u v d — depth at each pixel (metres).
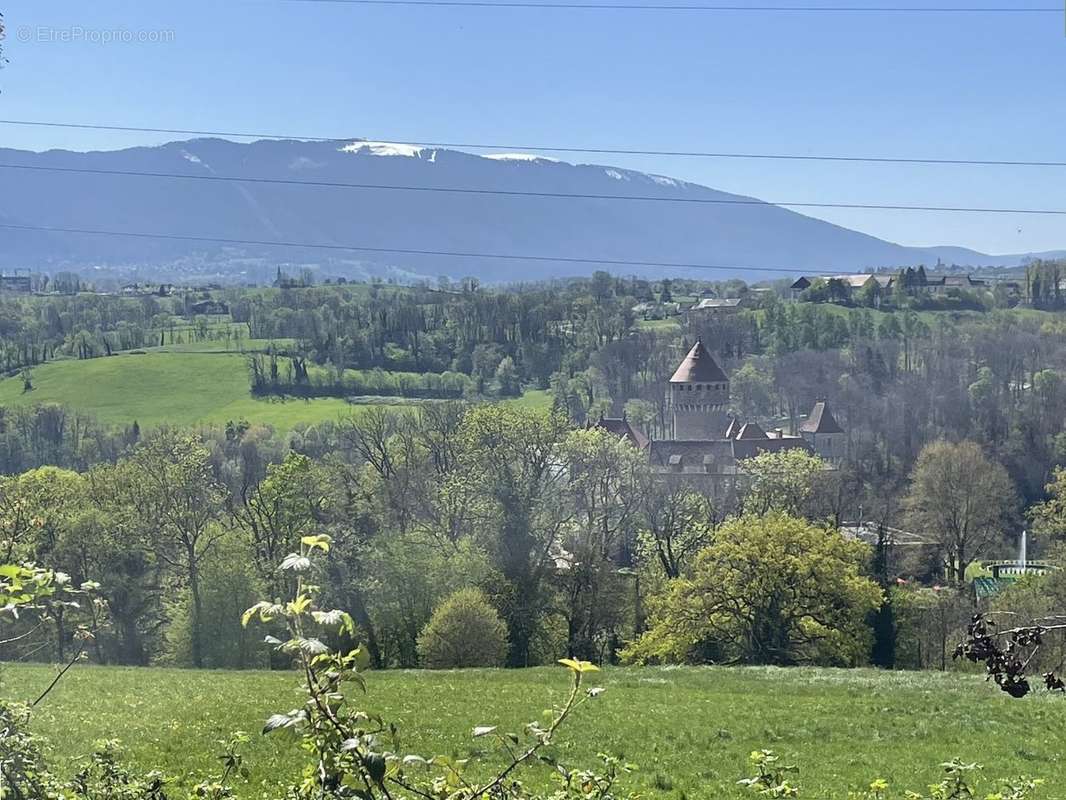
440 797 6.92
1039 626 11.77
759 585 59.84
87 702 29.61
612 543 72.00
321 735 6.36
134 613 63.84
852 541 66.50
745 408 174.12
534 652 67.88
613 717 30.95
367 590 62.81
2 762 7.63
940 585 92.88
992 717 32.75
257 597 61.22
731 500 87.19
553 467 72.88
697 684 39.56
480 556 65.56
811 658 60.94
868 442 148.12
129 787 9.28
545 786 20.30
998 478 106.38
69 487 66.50
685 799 22.58
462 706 31.72
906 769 25.81
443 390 197.50
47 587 7.39
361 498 74.19
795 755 27.17
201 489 65.94
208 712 28.59
